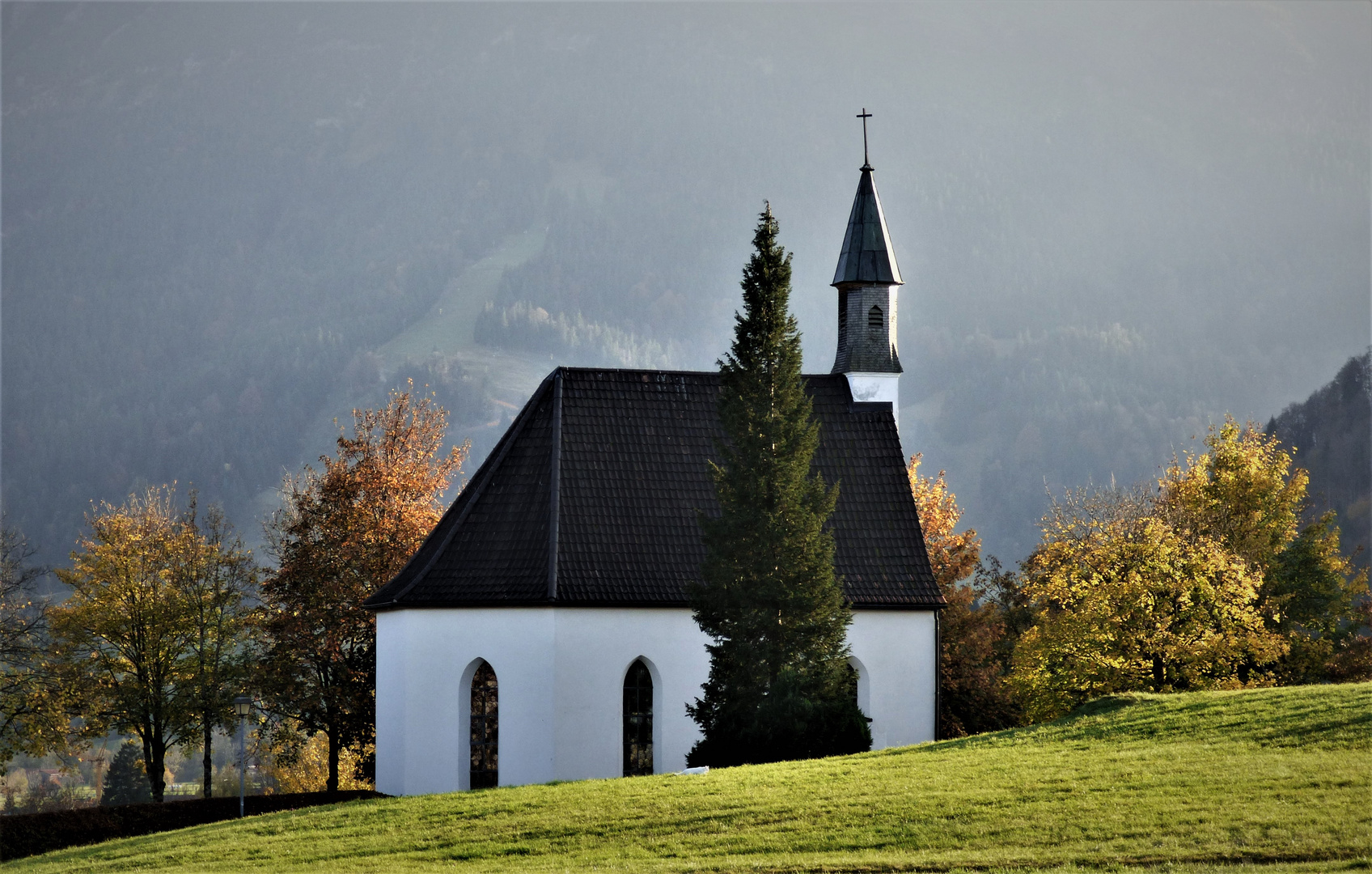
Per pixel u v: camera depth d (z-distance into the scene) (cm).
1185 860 7144
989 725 17375
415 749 12800
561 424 13812
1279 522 16700
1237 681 14438
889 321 15550
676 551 13300
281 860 8719
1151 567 14500
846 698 11725
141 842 10238
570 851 8300
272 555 19125
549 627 12712
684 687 12938
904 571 13638
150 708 17325
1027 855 7412
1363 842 7175
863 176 15988
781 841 8088
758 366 12319
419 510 17025
